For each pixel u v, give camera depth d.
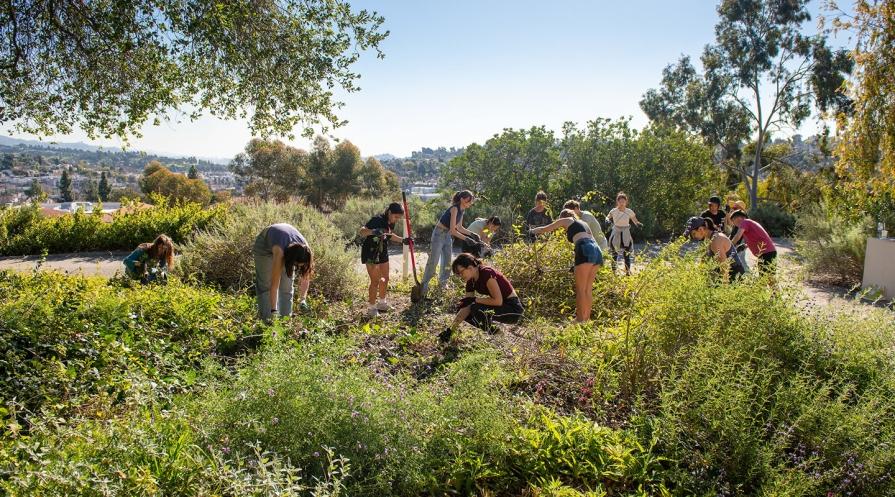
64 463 2.46
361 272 9.74
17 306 5.11
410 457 3.28
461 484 3.45
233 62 8.42
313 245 8.40
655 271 5.32
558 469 3.61
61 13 8.24
